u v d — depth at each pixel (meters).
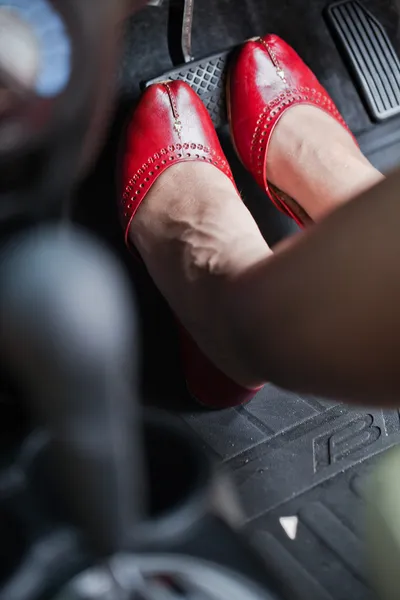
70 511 0.34
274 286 0.69
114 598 0.40
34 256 0.29
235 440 1.02
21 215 0.35
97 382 0.29
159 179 1.15
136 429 0.39
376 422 1.04
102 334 0.28
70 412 0.29
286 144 1.23
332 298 0.65
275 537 0.87
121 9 0.33
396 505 0.82
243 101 1.27
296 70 1.30
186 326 0.98
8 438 0.45
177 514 0.41
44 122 0.32
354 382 0.69
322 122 1.25
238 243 1.00
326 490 0.94
